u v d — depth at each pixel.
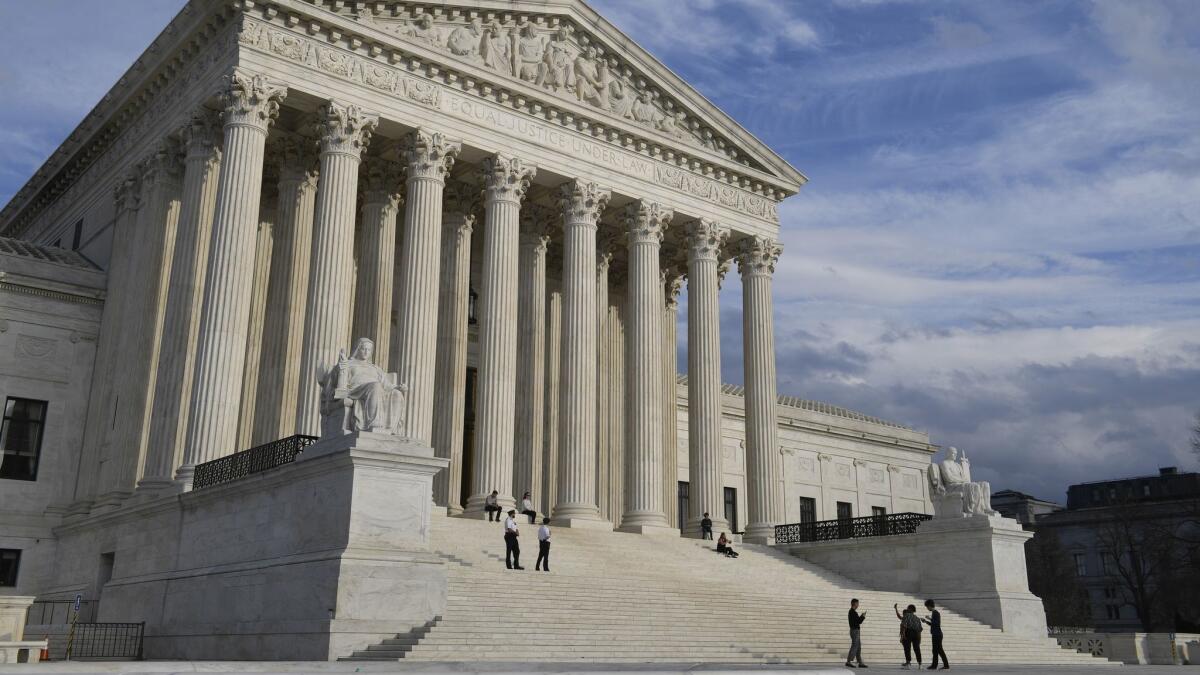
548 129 50.09
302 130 46.22
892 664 33.16
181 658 32.00
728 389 81.38
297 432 39.06
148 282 43.69
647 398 51.03
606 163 52.06
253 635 28.30
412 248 44.22
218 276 38.22
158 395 39.53
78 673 8.06
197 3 41.66
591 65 52.31
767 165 58.94
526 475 52.22
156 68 45.69
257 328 47.84
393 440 27.50
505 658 25.31
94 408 46.16
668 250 61.62
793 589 40.44
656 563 40.88
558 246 60.19
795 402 87.25
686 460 73.94
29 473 45.50
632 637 29.19
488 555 35.88
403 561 26.48
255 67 40.59
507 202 47.81
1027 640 39.97
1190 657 45.72
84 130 52.88
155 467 38.53
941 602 42.62
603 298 57.72
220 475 34.56
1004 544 42.28
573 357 49.19
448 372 50.16
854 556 46.94
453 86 46.78
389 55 44.78
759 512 54.00
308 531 27.83
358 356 29.33
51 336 47.25
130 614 36.31
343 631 24.95
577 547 40.56
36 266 47.22
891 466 90.19
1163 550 106.31
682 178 55.34
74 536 43.59
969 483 44.12
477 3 47.50
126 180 48.06
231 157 39.56
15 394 45.75
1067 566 117.94
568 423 48.50
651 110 54.56
